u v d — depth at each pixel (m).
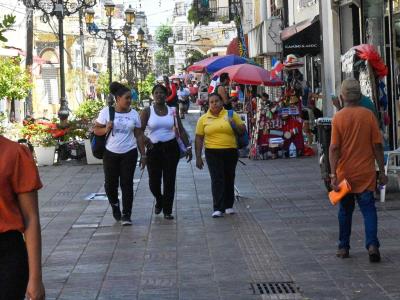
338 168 7.86
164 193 11.14
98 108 27.86
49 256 8.85
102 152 10.86
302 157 19.44
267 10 36.31
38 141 19.61
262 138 19.48
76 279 7.71
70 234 10.23
